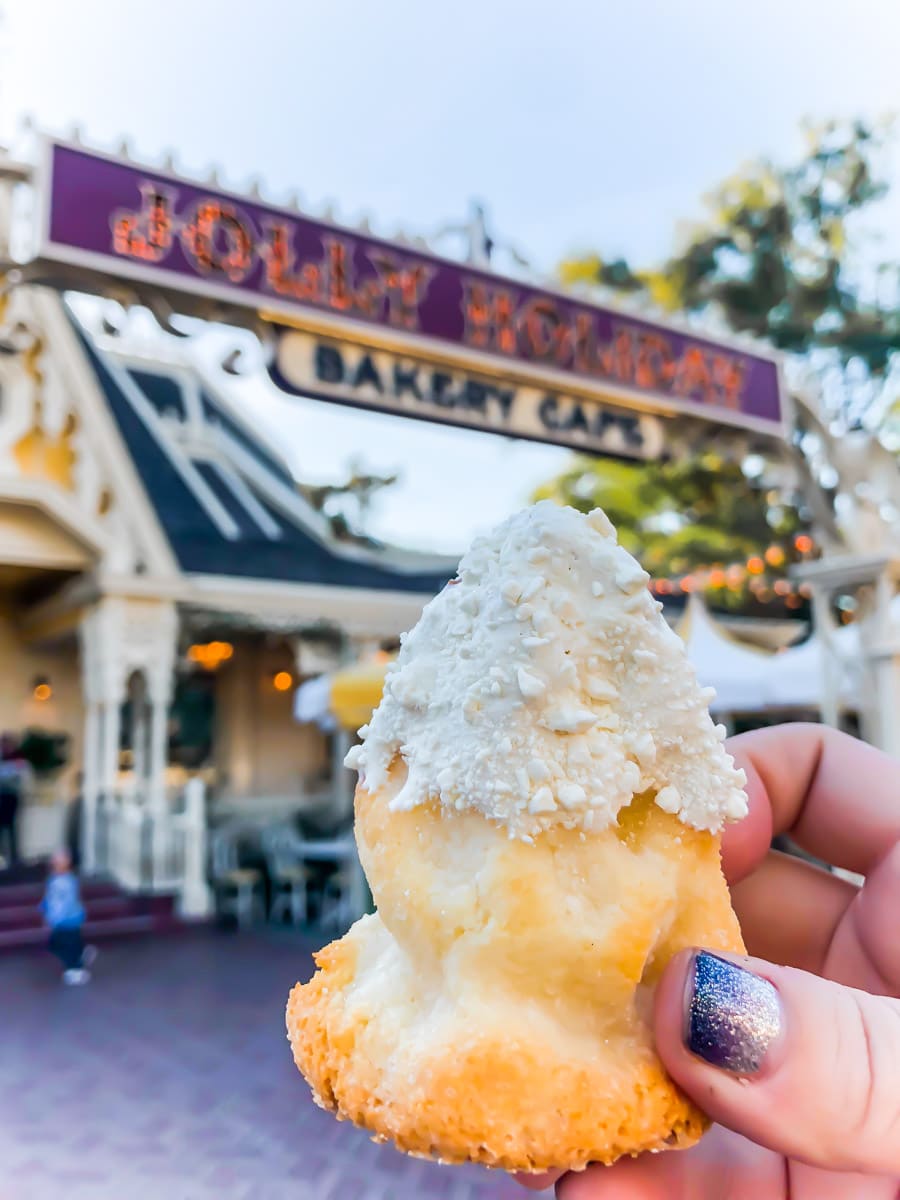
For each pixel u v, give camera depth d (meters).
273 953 10.08
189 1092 5.91
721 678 8.86
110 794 12.91
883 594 7.04
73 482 13.12
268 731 17.22
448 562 18.72
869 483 7.30
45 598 15.19
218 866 12.80
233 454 18.66
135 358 18.86
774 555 9.66
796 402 7.54
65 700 15.84
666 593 13.07
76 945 9.03
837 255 17.17
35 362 12.78
